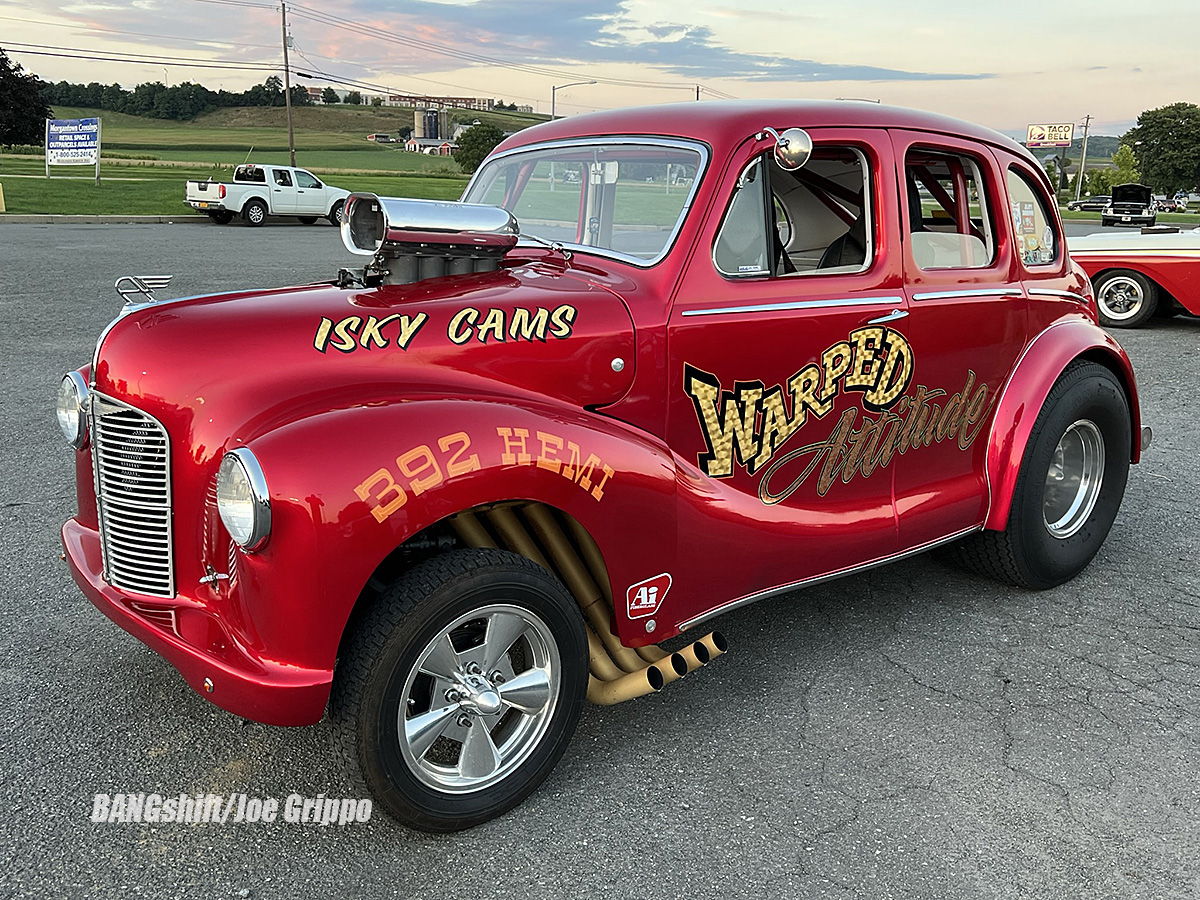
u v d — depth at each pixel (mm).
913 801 2828
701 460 3168
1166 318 12508
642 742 3111
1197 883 2510
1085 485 4418
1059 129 134375
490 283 2959
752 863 2555
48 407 6711
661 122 3365
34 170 46312
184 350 2625
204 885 2436
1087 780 2943
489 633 2615
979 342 3875
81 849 2545
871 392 3535
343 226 2920
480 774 2674
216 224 26922
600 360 2898
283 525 2322
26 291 11664
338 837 2631
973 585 4414
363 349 2631
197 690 2543
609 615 3033
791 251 3730
